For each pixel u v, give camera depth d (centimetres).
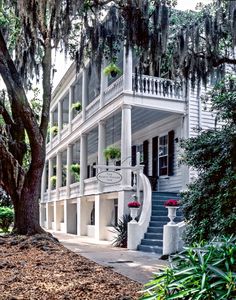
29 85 1112
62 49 990
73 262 679
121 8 784
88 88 1791
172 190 1470
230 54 986
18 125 1138
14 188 1059
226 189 634
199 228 674
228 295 239
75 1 773
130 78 1289
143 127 1712
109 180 1248
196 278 259
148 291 305
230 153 646
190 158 737
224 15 702
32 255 754
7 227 1578
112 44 886
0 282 506
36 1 749
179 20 873
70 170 1956
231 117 689
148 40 795
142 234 1035
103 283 506
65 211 1991
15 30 1067
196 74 913
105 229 1473
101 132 1514
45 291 461
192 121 1363
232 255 276
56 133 2425
